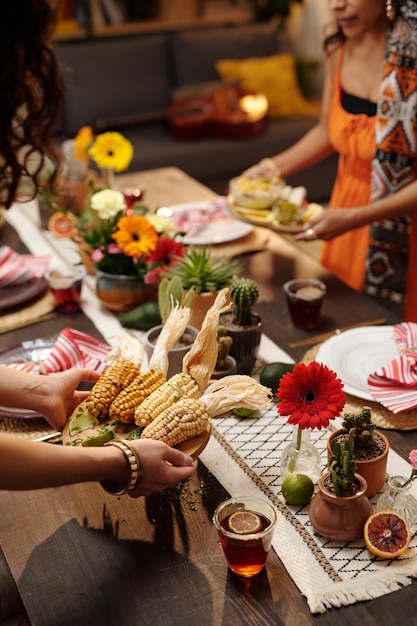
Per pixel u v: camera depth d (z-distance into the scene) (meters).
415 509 1.10
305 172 4.46
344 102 2.21
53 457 0.99
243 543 0.97
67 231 2.21
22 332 1.72
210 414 1.21
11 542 1.12
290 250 2.10
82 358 1.51
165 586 1.03
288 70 4.76
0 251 1.96
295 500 1.14
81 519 1.16
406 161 2.02
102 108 4.43
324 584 1.01
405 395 1.35
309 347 1.61
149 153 4.20
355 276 2.31
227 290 1.26
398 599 0.99
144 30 4.86
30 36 0.98
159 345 1.33
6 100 1.00
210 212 2.29
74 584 1.04
